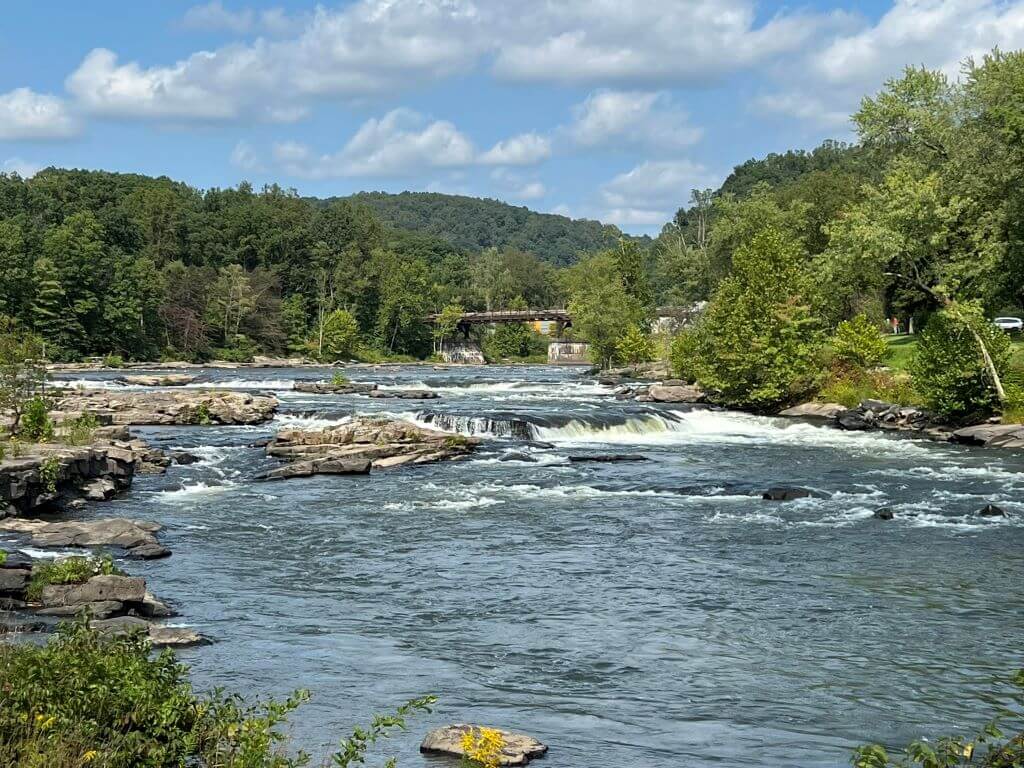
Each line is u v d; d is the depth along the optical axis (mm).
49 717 10172
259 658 17125
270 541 27172
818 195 102438
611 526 29281
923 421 55438
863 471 40188
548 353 195375
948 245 62781
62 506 31234
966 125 66312
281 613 20203
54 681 11258
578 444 49594
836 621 19859
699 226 161000
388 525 29438
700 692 15906
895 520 29984
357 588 22312
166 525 29094
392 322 183250
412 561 24938
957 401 53344
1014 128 61375
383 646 18078
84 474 33188
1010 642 18547
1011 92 63781
